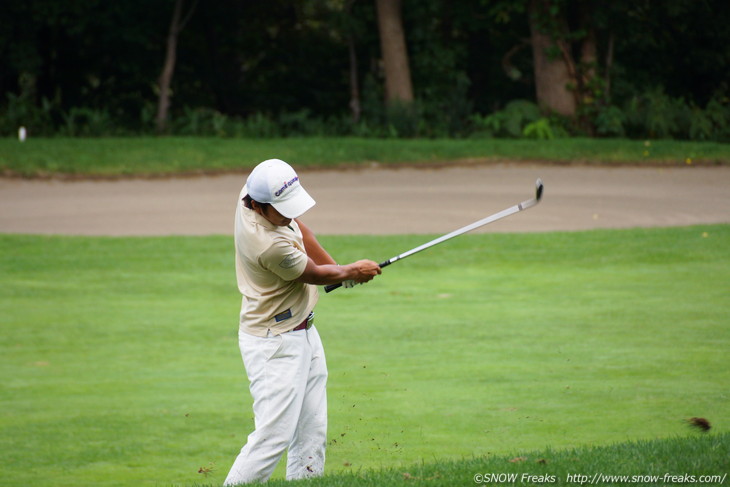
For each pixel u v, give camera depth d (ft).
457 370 88.58
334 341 101.91
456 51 363.97
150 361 95.61
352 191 222.69
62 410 78.38
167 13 367.04
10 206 206.49
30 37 345.92
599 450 53.83
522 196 214.28
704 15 345.31
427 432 69.87
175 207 205.87
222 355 98.02
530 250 157.79
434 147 267.39
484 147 266.98
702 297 120.78
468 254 155.63
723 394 78.07
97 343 103.55
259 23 398.21
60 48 377.91
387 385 83.92
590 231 172.65
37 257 155.63
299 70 398.21
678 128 304.71
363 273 55.98
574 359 91.66
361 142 276.82
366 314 115.44
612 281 133.08
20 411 78.18
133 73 384.06
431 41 355.77
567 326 106.42
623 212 195.31
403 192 220.84
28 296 128.88
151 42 378.32
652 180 230.68
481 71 397.19
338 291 130.11
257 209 53.31
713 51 354.33
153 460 65.92
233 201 212.64
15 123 299.17
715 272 137.39
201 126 319.27
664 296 122.01
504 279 137.08
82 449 68.18
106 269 147.13
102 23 343.05
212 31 386.32
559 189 221.25
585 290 127.44
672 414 72.33
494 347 97.71
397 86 339.36
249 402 80.69
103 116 313.12
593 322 108.17
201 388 85.20
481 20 360.89
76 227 185.57
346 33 352.28
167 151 259.39
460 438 68.03
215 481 60.90
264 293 53.98
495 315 113.39
